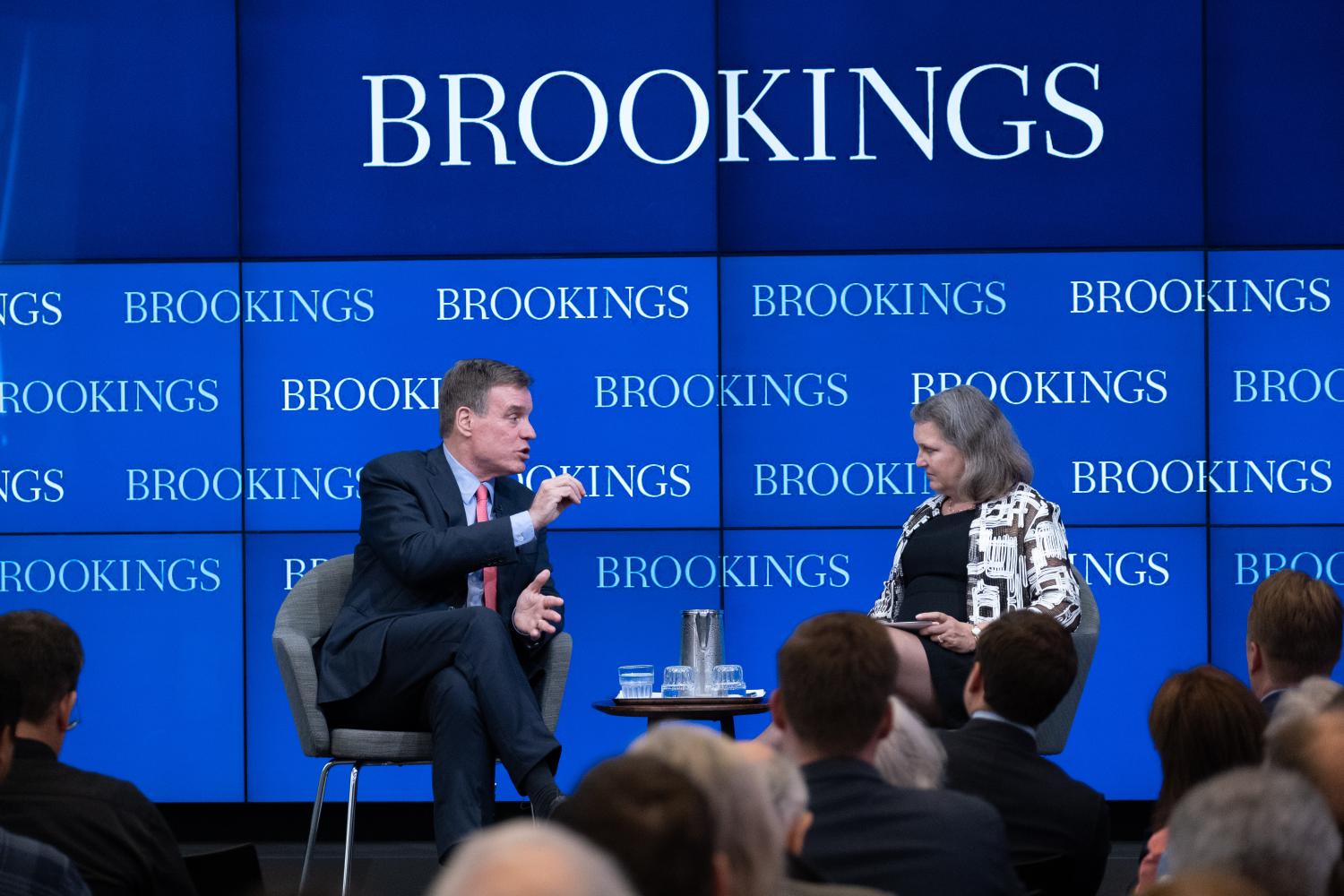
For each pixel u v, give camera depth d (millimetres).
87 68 14078
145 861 5898
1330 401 13875
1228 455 13906
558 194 14102
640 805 3027
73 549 14000
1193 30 13938
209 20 14078
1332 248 13891
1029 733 6730
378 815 14016
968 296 14000
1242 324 13906
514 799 14141
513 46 14094
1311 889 3320
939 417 11453
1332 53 13906
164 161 14094
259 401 14031
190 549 14000
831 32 14039
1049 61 14000
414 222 14094
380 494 10664
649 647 13977
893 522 14000
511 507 11148
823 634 5309
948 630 10398
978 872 5145
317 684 10156
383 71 14094
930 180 14016
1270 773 3457
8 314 14016
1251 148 13945
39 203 14047
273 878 12125
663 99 14078
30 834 5770
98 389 14016
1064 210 13984
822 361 14039
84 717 13891
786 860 4316
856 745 5301
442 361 14062
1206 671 5895
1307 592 7457
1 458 13984
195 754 13906
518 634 10430
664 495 14031
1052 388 13945
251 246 14078
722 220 14062
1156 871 5430
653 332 14047
